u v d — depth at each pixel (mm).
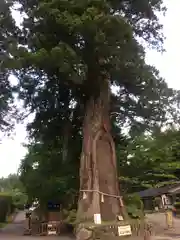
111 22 16609
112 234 16984
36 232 22938
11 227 31562
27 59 16844
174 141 37969
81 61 17938
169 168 36625
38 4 18812
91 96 20844
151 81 20891
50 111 23703
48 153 26781
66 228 23500
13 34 20312
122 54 18344
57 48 16297
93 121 20094
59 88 22281
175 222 30000
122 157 26906
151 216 38031
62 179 25719
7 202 43938
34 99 22984
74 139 24297
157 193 42281
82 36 17641
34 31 19031
